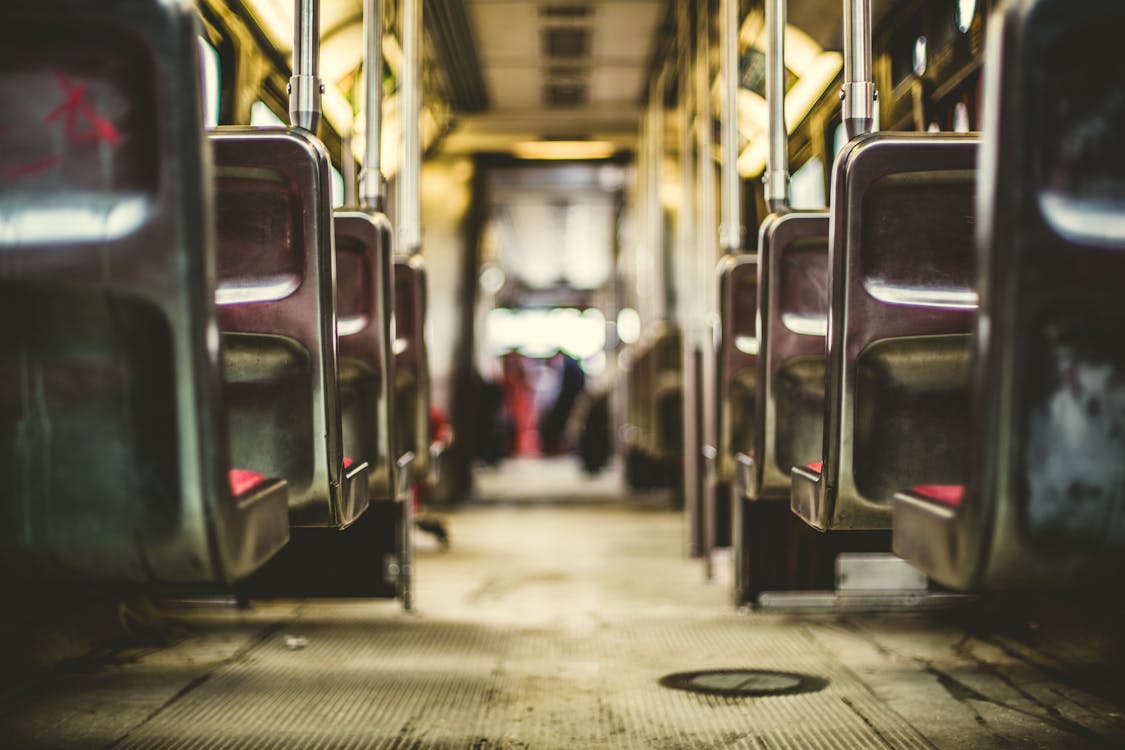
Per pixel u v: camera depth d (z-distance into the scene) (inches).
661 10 302.7
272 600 173.2
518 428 904.3
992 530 62.7
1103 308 61.4
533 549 264.1
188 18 62.3
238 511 67.9
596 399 564.1
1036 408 61.7
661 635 154.3
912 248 100.0
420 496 263.6
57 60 62.7
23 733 102.8
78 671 129.5
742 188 206.1
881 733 103.2
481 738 102.3
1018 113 60.2
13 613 125.8
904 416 101.7
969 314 98.2
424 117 322.7
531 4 296.8
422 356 160.1
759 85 195.5
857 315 98.9
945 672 129.2
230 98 142.3
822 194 160.6
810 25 152.9
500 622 165.0
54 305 63.7
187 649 143.5
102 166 63.0
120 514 65.0
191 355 63.2
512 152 401.4
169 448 64.1
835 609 169.2
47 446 65.1
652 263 343.0
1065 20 59.6
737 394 168.4
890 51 143.1
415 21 169.2
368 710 112.4
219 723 106.9
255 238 100.3
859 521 102.0
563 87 376.2
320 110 113.3
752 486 136.2
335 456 101.8
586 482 532.7
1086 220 61.0
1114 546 63.2
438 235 397.4
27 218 63.2
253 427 101.7
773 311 130.6
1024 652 140.6
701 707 113.3
